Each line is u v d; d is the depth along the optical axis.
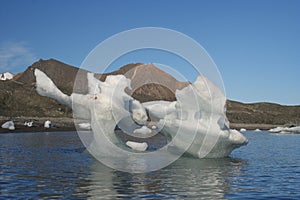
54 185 11.66
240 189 11.49
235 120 95.12
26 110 70.69
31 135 37.47
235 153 23.66
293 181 12.94
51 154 20.48
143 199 9.98
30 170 14.71
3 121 52.09
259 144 33.06
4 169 14.94
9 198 9.89
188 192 10.92
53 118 64.12
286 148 28.22
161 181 12.63
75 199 9.84
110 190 11.02
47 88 19.69
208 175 14.04
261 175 14.19
